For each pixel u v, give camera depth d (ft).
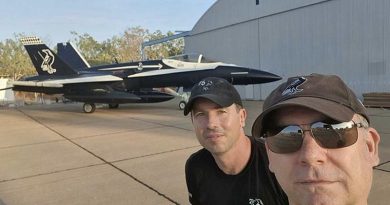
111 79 63.10
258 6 77.87
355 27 59.67
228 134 7.09
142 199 16.84
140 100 62.64
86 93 64.39
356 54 59.82
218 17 88.99
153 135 35.91
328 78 3.75
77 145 32.65
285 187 3.74
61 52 86.89
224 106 7.18
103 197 17.49
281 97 3.76
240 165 7.20
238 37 83.92
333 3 62.69
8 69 220.84
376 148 3.94
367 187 3.61
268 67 76.95
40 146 33.30
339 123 3.44
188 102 7.57
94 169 23.34
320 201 3.45
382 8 55.62
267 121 3.83
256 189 7.00
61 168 24.17
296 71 70.79
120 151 28.68
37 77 70.38
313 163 3.43
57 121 54.39
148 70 65.16
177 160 24.49
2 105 108.68
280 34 73.36
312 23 66.74
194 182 7.88
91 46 270.46
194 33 97.66
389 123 35.91
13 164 26.32
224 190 7.39
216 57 91.15
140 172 21.84
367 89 58.70
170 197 16.90
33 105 101.19
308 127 3.51
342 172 3.43
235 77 60.59
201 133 7.33
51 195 18.37
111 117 56.39
